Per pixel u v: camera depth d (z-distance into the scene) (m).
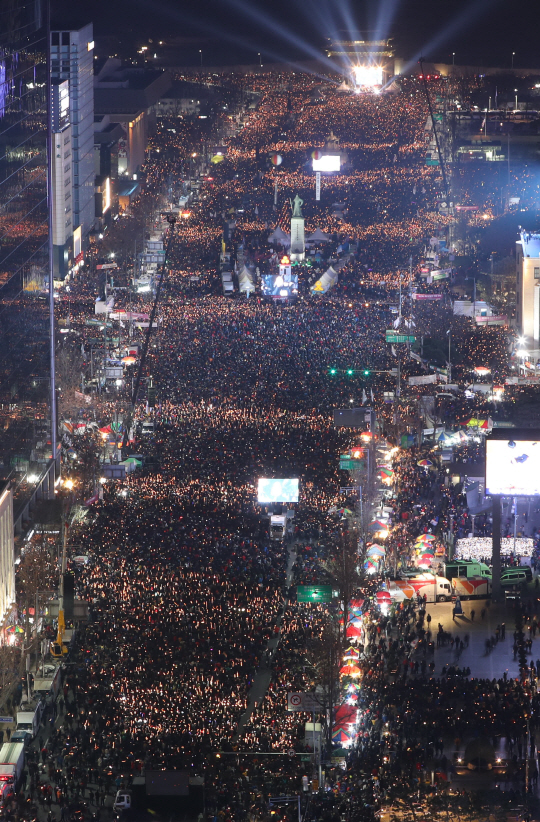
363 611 136.75
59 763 108.31
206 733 112.56
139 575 142.88
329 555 146.38
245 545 151.25
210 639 129.00
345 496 166.12
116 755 109.12
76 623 132.25
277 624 133.50
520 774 106.25
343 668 120.25
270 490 159.62
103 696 118.81
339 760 108.81
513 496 145.00
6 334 166.75
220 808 101.25
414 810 99.81
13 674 120.44
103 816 101.19
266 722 114.00
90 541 152.12
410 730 112.75
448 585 143.88
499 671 126.50
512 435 145.38
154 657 125.56
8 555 141.00
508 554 151.75
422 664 125.62
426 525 157.50
